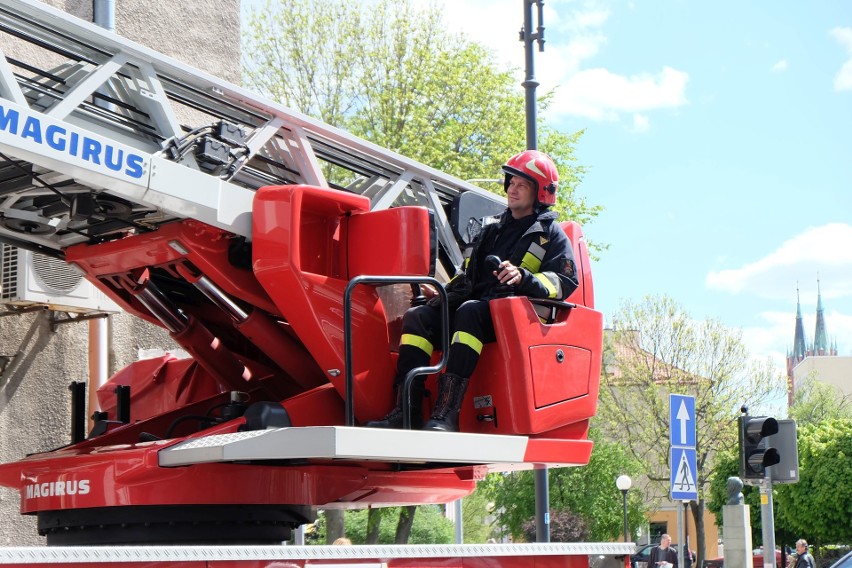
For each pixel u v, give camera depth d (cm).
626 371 3647
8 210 485
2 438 707
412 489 541
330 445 391
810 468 3594
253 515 475
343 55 2586
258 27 2603
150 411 607
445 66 2584
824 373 9831
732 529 1028
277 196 460
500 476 2906
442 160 2548
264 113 517
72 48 458
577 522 3422
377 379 482
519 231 517
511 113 2627
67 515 467
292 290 459
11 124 384
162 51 895
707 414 3581
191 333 541
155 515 454
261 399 556
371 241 474
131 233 504
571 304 522
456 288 523
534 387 489
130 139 468
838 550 3866
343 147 556
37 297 669
